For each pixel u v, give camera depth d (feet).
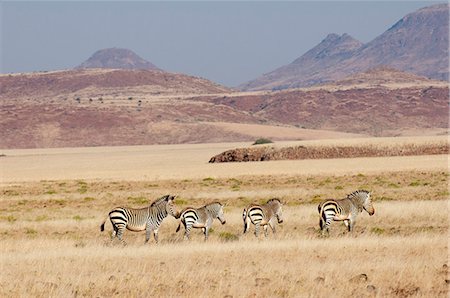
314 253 183.73
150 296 137.69
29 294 140.46
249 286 142.61
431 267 158.40
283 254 183.32
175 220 267.39
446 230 227.81
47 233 250.78
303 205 318.65
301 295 134.10
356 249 187.93
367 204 233.55
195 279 151.23
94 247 204.95
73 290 144.77
